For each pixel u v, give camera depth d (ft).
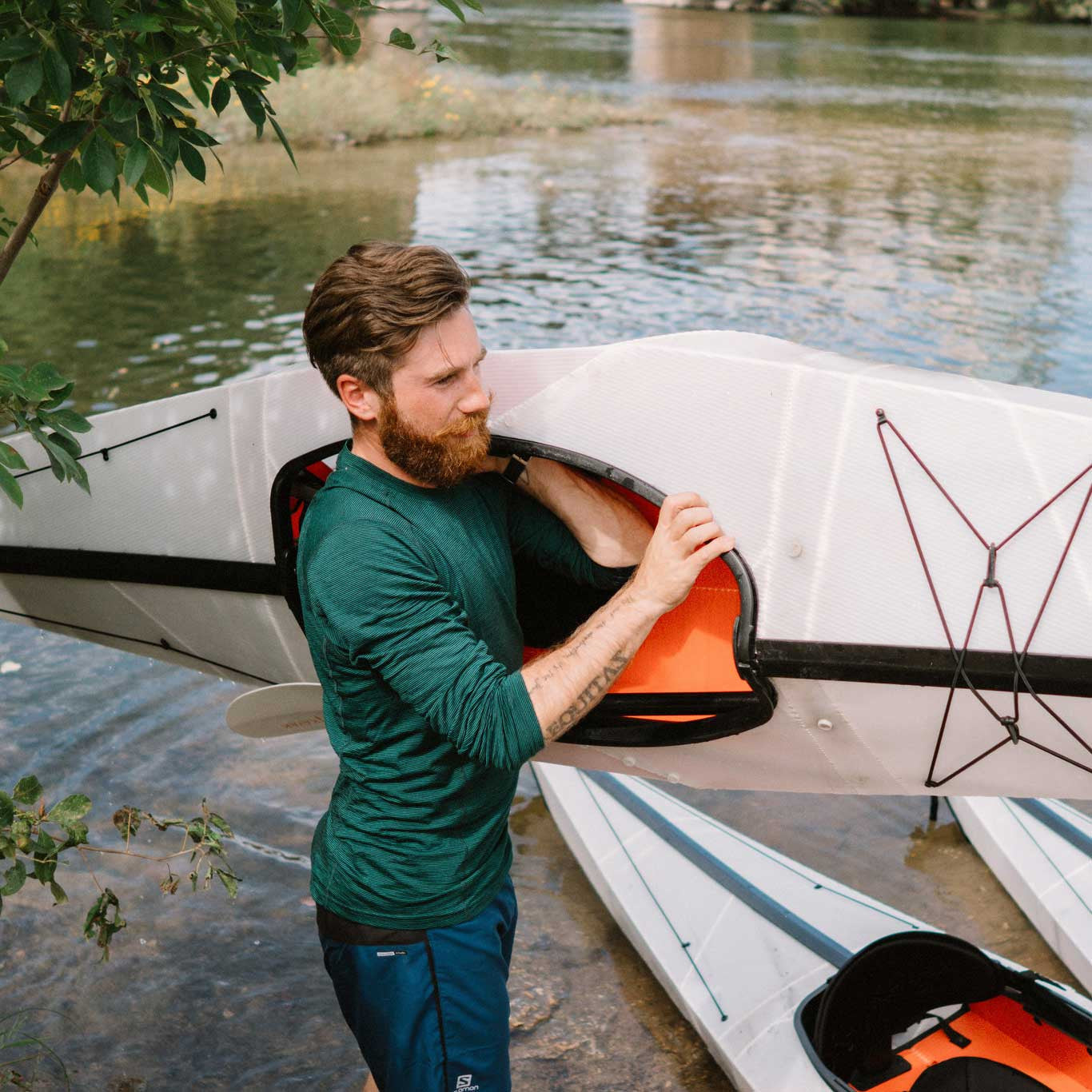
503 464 6.62
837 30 124.67
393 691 5.46
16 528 8.79
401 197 43.34
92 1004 10.10
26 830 6.80
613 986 10.55
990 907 11.64
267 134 53.26
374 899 5.82
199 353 27.37
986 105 72.90
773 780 7.32
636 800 12.34
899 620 6.25
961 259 36.29
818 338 28.89
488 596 5.59
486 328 29.25
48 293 31.50
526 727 5.21
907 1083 8.71
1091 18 140.56
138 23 6.38
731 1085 9.50
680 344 6.45
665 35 111.45
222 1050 9.70
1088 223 41.42
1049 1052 8.70
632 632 5.35
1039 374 26.68
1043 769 6.49
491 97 63.98
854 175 49.52
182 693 14.53
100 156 6.82
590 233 38.68
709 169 50.26
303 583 5.54
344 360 5.19
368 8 7.68
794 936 10.42
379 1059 6.12
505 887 6.21
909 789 6.94
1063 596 6.00
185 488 7.97
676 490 6.47
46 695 14.38
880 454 6.16
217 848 7.64
